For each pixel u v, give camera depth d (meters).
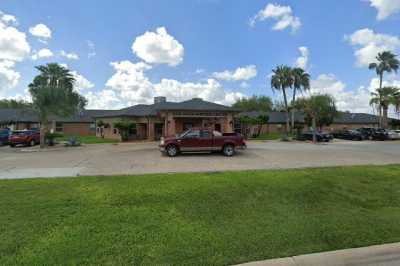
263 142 30.58
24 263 3.67
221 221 5.26
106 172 10.11
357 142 31.62
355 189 7.65
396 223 5.28
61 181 8.05
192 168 11.13
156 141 31.31
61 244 4.19
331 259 3.92
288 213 5.75
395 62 43.81
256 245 4.26
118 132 34.81
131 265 3.65
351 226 5.08
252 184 7.69
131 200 6.29
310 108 39.78
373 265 3.79
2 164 12.55
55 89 22.44
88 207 5.82
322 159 14.26
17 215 5.33
